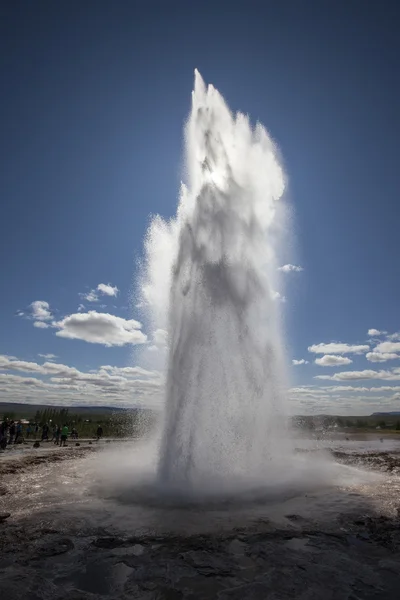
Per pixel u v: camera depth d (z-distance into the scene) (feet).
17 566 19.34
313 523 26.03
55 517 26.81
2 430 75.72
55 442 92.17
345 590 17.13
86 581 17.87
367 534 24.09
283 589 17.21
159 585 17.51
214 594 16.72
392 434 148.97
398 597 16.56
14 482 39.06
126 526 25.09
